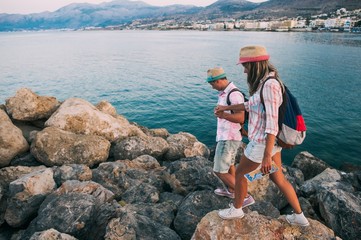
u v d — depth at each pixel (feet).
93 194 21.07
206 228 12.88
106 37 593.83
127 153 33.47
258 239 12.21
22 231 19.92
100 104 42.42
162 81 116.88
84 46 327.47
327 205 21.15
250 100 10.69
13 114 34.96
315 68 139.95
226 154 16.34
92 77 126.52
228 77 123.13
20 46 335.67
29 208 20.77
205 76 126.21
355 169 42.63
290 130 10.02
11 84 111.14
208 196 19.30
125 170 26.12
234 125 15.94
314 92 92.17
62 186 21.50
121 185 24.27
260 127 10.73
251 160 11.23
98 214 18.42
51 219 17.78
